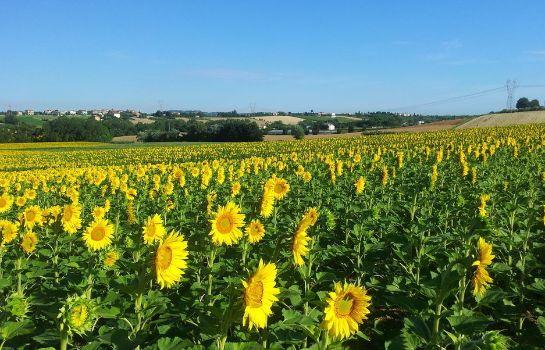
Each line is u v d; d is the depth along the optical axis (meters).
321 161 28.98
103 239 6.92
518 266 7.32
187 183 20.50
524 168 20.77
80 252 9.25
